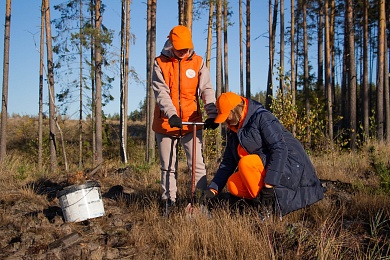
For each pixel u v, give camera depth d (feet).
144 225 15.17
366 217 15.55
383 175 19.30
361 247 12.55
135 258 12.46
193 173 15.28
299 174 14.47
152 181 23.44
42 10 65.51
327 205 16.55
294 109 40.16
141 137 121.39
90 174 23.26
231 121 14.99
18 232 14.84
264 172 14.53
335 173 25.17
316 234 13.29
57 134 90.79
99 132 65.67
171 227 14.15
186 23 47.44
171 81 15.55
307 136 41.47
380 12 75.31
